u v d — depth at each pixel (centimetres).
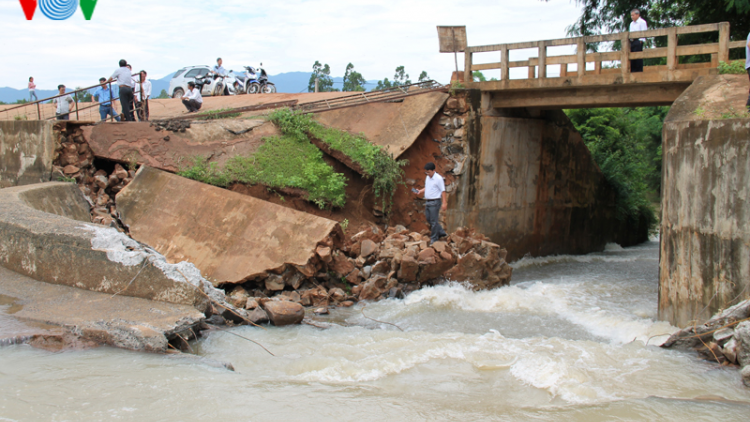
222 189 1166
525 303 1041
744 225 723
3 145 1316
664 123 898
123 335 616
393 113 1427
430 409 509
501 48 1396
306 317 902
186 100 1716
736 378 618
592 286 1252
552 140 1733
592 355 700
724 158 754
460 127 1395
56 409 454
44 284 759
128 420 443
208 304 748
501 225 1545
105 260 738
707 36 1962
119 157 1294
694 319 809
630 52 1238
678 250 848
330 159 1364
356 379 596
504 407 523
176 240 1091
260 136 1362
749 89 965
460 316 950
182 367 571
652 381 608
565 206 1830
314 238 1030
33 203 995
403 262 1044
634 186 2262
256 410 479
